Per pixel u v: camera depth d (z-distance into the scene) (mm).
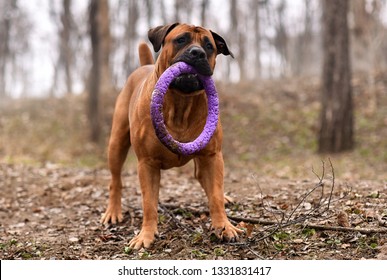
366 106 16812
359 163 11789
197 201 6148
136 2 31625
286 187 6453
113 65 32250
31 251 4855
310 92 19328
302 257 4199
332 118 13336
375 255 4117
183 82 4246
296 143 14734
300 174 9914
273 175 9586
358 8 20250
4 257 4727
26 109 20969
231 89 20969
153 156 4625
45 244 5055
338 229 4566
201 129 4617
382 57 26891
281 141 15008
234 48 31906
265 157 13812
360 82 19141
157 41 4570
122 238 5082
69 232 5543
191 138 4605
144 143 4594
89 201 6797
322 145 13523
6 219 6312
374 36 20141
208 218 5418
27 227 5879
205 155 4668
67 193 7270
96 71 16188
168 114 4520
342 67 13281
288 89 20031
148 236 4629
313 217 5051
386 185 6301
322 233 4594
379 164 11625
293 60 37562
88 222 5840
